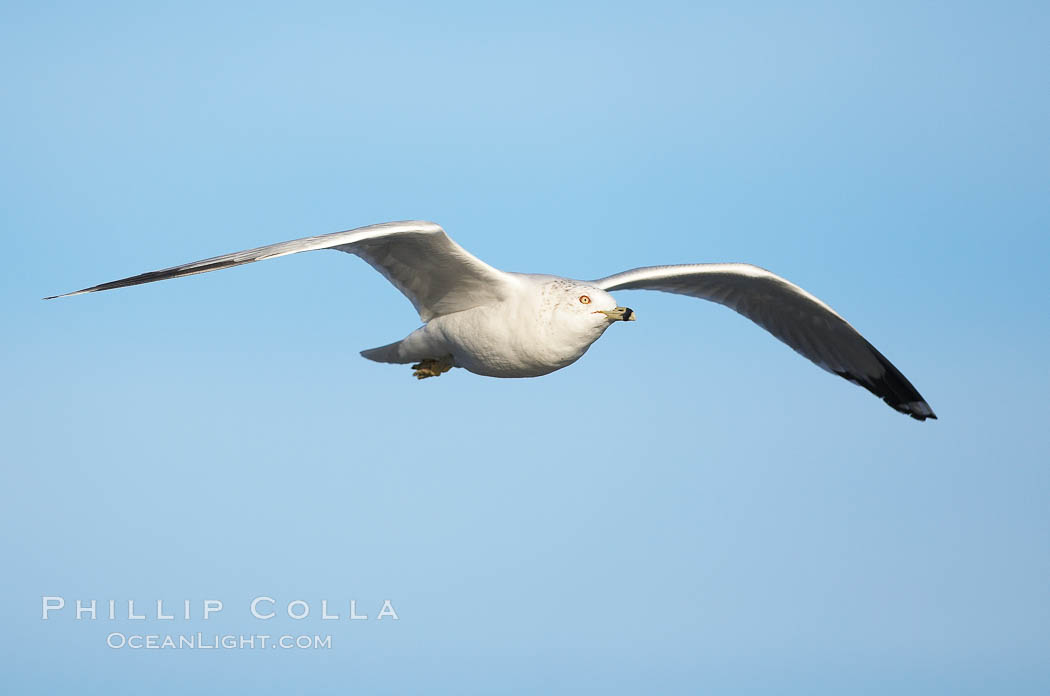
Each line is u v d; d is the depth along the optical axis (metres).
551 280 11.45
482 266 11.23
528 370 11.63
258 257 10.27
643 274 13.02
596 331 11.13
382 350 13.05
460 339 11.80
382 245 11.36
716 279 13.48
